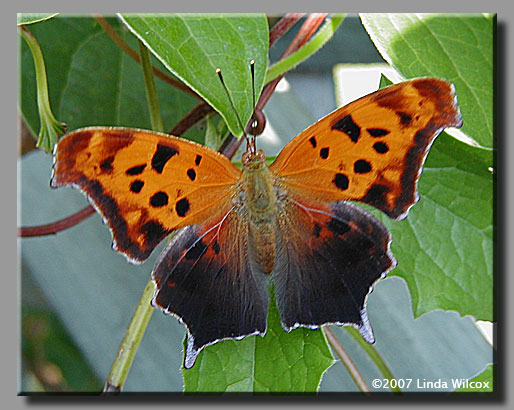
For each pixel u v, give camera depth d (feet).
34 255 1.00
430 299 0.85
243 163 0.83
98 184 0.76
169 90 0.92
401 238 0.85
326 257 0.81
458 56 0.80
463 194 0.85
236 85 0.76
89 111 0.92
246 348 0.80
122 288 0.98
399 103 0.77
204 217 0.81
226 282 0.81
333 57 0.96
